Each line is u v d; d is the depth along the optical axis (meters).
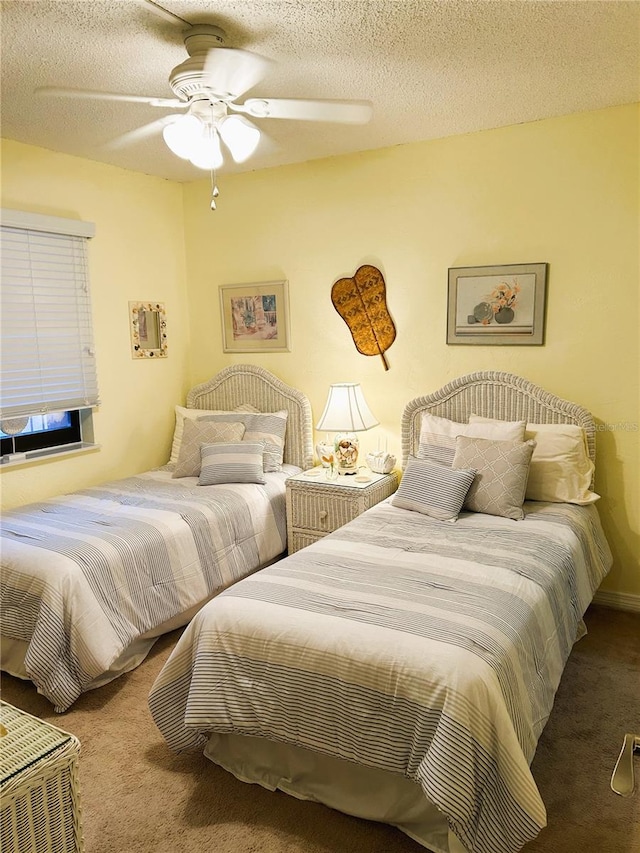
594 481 3.29
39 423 3.74
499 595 2.11
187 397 4.57
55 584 2.51
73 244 3.68
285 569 2.36
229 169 4.05
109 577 2.66
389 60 2.42
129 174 4.02
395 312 3.73
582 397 3.28
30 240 3.43
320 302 3.99
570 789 2.04
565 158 3.15
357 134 3.36
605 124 3.03
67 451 3.73
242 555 3.35
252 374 4.25
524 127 3.22
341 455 3.76
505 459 2.98
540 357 3.36
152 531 2.92
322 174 3.84
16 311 3.39
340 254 3.86
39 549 2.68
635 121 2.96
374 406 3.90
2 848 1.50
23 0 1.92
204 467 3.71
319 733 1.86
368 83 2.65
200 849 1.85
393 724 1.76
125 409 4.10
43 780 1.58
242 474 3.65
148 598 2.80
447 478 3.00
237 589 2.22
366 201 3.72
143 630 2.74
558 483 3.09
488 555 2.45
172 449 4.32
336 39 2.24
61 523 3.01
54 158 3.55
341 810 1.96
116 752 2.28
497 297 3.40
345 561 2.42
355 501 3.42
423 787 1.64
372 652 1.81
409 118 3.11
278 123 3.13
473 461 3.04
